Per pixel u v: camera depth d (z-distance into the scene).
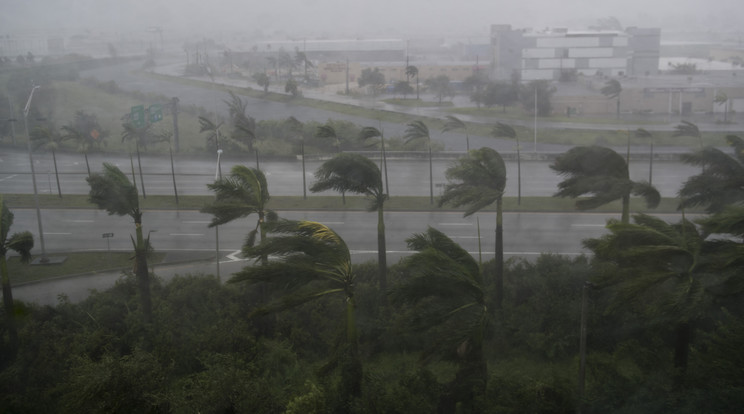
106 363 14.98
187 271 28.33
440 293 14.62
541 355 19.41
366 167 21.25
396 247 30.72
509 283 22.56
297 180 45.53
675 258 15.40
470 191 21.16
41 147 56.78
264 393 15.51
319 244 15.91
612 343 19.09
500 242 21.19
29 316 21.20
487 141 57.78
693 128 42.94
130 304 22.20
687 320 14.74
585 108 68.81
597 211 35.78
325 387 15.76
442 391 15.67
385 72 98.25
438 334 14.70
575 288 20.86
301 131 54.06
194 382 16.41
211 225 20.31
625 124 61.66
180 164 52.06
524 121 64.88
